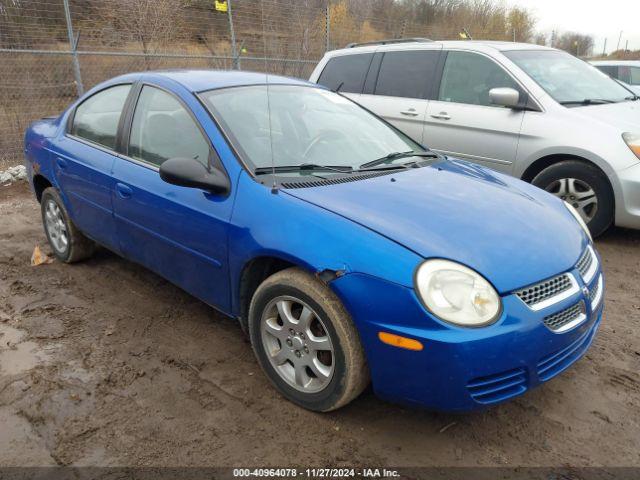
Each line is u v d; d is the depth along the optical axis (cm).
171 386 285
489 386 223
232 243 274
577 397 277
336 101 385
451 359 213
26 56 1028
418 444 243
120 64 1105
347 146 334
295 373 263
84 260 452
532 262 239
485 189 302
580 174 488
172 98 334
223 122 307
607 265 457
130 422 257
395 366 224
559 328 237
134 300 384
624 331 346
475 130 549
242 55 1075
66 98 1052
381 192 277
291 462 233
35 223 579
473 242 239
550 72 552
